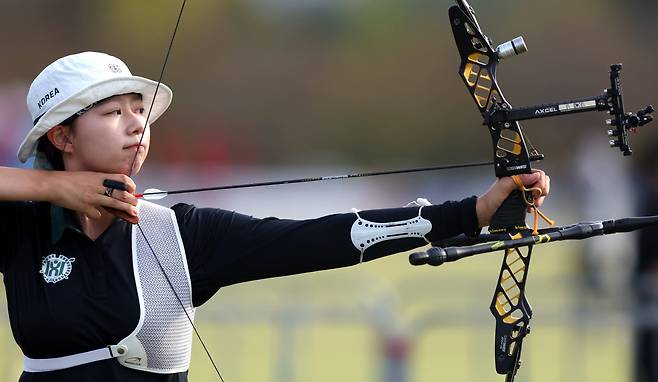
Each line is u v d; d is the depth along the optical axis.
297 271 12.30
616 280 26.97
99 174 12.08
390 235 12.00
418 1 95.62
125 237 12.33
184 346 12.40
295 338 25.00
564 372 27.55
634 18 83.75
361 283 33.28
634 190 28.98
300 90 93.06
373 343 25.67
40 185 12.01
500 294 11.87
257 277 12.39
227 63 91.75
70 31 87.94
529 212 11.80
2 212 12.51
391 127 93.12
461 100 92.25
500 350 11.74
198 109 89.62
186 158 85.69
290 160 91.75
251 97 91.50
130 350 12.09
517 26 84.38
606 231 11.64
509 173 11.47
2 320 24.30
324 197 74.06
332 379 26.06
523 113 11.34
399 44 94.69
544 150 74.19
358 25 95.62
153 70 89.12
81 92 12.12
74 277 12.19
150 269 12.23
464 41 11.59
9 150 62.66
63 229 12.31
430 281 33.00
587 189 39.53
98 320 12.05
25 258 12.38
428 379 26.55
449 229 11.87
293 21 95.00
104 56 12.55
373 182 76.44
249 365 25.44
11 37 86.62
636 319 25.33
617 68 11.01
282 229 12.23
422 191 77.12
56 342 12.12
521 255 11.77
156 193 12.45
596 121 73.62
